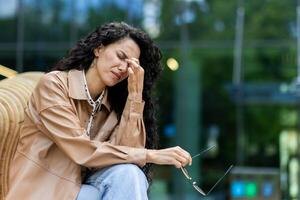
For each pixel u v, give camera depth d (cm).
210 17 1927
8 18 1975
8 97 504
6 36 1970
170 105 1928
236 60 1911
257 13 1905
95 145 459
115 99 509
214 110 1919
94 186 459
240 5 1912
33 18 1970
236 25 1914
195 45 1930
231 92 1909
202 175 1898
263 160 1880
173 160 458
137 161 456
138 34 499
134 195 443
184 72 1928
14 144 482
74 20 1956
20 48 1966
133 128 484
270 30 1895
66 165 464
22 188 457
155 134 530
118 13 1948
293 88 1878
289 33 1886
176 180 1895
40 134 474
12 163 472
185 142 1922
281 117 1886
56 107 468
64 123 464
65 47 1955
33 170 461
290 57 1884
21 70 1961
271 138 1888
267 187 1223
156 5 1945
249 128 1898
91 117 491
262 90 1895
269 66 1894
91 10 1956
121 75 490
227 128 1911
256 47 1903
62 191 456
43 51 1959
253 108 1898
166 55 1933
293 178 1859
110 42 493
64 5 1964
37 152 466
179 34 1934
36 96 479
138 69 486
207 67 1923
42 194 454
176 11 1941
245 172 1234
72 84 485
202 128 1919
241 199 1229
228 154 1905
